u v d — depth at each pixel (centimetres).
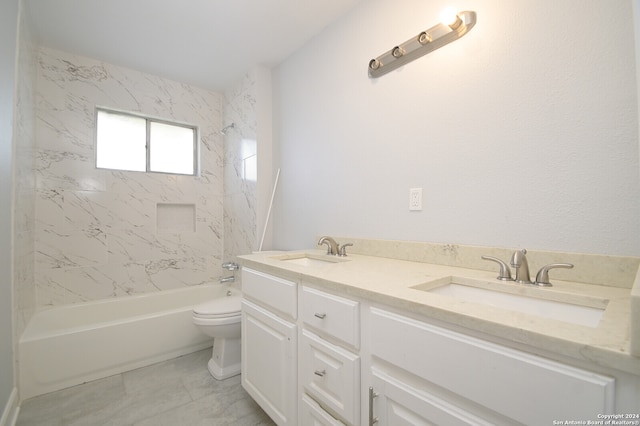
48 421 146
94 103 239
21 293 171
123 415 151
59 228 223
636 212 84
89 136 237
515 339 56
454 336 66
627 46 86
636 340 43
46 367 171
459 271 115
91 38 209
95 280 237
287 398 122
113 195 247
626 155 86
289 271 120
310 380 109
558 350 51
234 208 281
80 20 188
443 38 128
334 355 98
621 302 72
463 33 122
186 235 284
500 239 112
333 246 166
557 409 51
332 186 188
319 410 104
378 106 158
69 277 227
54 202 222
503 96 111
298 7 175
